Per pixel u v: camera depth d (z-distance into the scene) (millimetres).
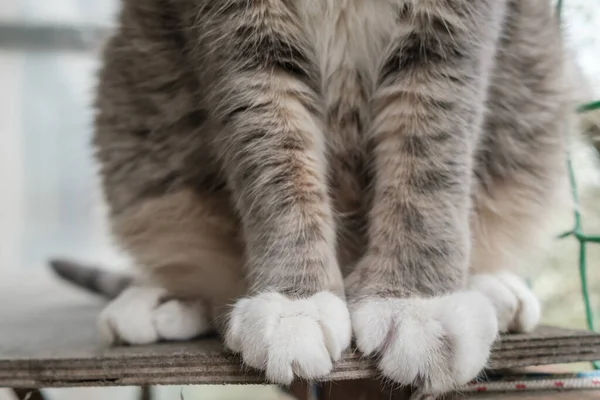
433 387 361
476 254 467
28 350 405
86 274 688
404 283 389
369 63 431
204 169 458
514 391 389
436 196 400
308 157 410
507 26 457
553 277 524
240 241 441
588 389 397
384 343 364
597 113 493
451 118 406
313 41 425
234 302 411
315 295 381
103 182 499
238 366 362
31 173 1051
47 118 1050
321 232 401
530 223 483
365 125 436
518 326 408
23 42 1016
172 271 469
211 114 427
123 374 367
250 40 413
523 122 469
